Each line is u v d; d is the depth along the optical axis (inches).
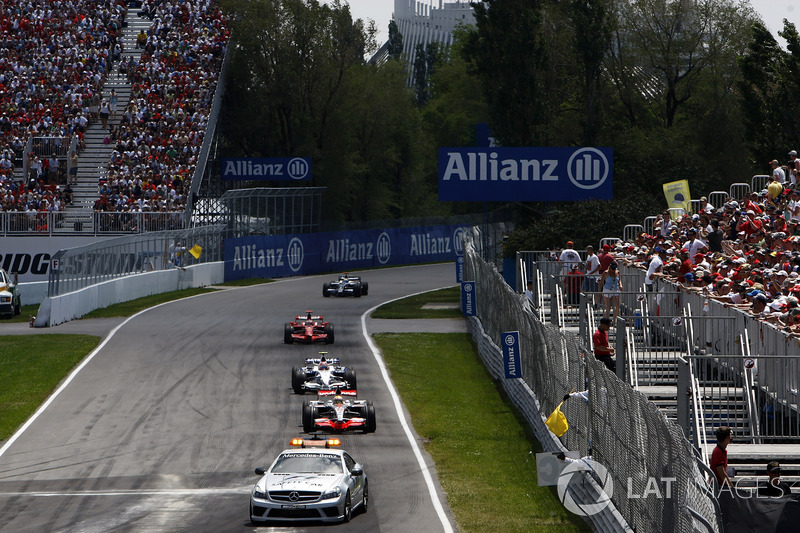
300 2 6924.2
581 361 1676.9
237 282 5403.5
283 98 6934.1
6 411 2340.1
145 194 5265.8
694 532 1048.8
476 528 1509.6
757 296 1637.6
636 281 2373.3
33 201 5177.2
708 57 5467.5
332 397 2423.7
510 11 4630.9
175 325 3644.2
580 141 5329.7
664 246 2273.6
